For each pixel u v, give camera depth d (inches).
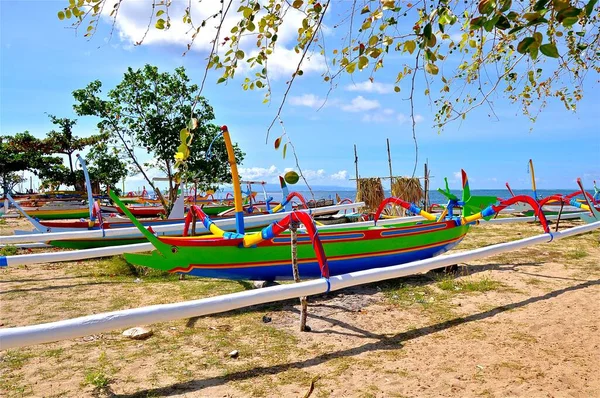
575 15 72.0
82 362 166.7
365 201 676.1
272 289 164.4
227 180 666.2
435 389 142.6
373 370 157.5
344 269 268.2
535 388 141.2
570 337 184.2
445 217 355.6
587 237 485.4
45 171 1263.5
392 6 94.4
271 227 206.2
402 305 237.5
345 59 106.1
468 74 134.7
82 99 584.1
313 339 189.5
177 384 148.1
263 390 143.4
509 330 195.0
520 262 350.3
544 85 156.8
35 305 247.9
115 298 262.8
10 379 152.2
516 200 297.3
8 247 408.8
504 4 73.5
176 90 596.1
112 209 839.7
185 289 284.0
